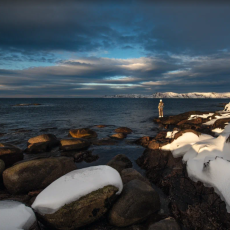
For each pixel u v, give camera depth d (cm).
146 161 697
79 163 781
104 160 809
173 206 425
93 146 1021
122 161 688
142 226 368
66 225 338
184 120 1756
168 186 501
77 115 2973
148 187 422
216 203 366
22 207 327
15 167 534
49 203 335
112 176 399
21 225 290
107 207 373
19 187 511
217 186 368
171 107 5028
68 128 1722
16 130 1611
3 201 357
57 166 575
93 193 359
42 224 354
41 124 2003
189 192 430
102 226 365
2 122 2172
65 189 356
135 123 2025
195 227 370
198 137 604
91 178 382
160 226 345
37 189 530
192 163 456
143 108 4709
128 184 431
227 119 1097
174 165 551
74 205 341
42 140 1005
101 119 2419
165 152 631
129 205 370
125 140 1156
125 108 4788
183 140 605
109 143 1055
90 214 356
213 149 465
